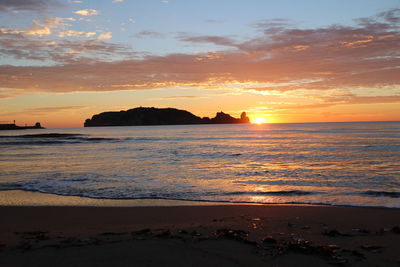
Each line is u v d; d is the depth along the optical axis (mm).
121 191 13523
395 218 8633
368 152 31172
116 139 64938
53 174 18703
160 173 18922
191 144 48531
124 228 7621
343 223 7996
